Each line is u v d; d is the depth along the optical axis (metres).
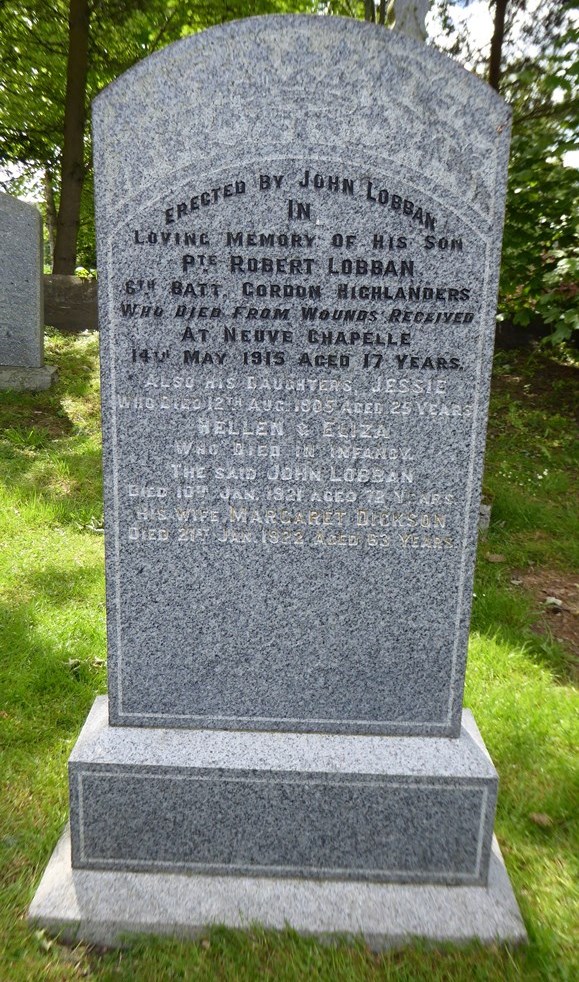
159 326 2.40
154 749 2.59
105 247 2.34
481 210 2.32
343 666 2.65
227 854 2.63
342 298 2.38
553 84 7.20
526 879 2.70
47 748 3.31
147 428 2.47
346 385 2.45
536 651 4.28
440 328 2.40
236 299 2.38
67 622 4.20
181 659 2.64
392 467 2.50
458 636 2.62
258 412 2.46
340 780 2.55
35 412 7.87
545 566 5.48
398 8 4.73
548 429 8.16
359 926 2.45
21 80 14.98
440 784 2.55
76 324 10.57
